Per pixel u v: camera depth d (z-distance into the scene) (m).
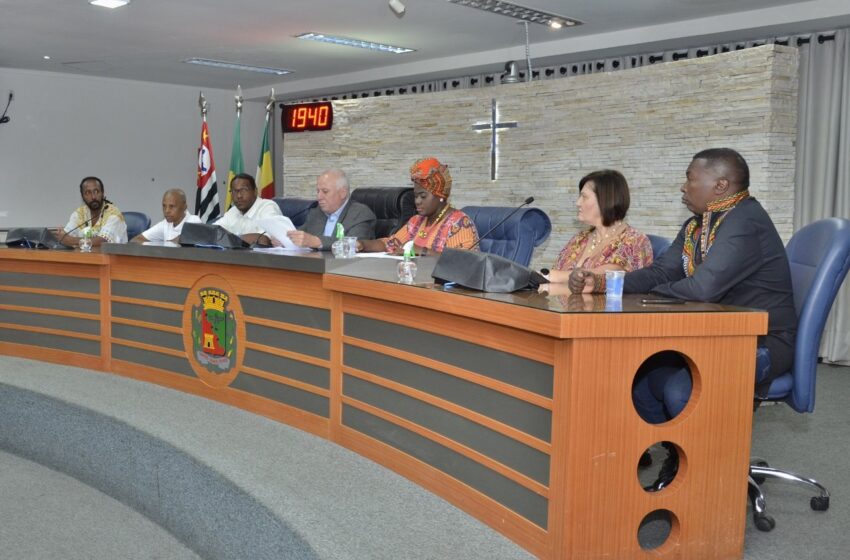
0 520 2.49
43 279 3.99
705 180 2.45
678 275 2.60
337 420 2.71
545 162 6.05
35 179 9.06
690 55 6.74
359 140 7.51
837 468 3.10
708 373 1.92
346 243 3.06
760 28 5.92
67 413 2.84
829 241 2.46
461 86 8.52
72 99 9.23
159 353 3.55
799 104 6.07
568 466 1.80
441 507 1.96
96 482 2.76
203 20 6.38
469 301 2.04
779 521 2.47
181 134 10.08
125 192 9.70
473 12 6.03
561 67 7.63
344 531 1.78
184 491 2.32
